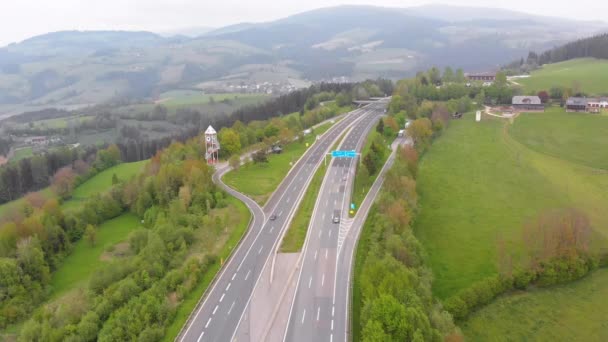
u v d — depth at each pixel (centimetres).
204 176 16950
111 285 10931
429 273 10769
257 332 9469
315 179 18475
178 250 12875
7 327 11381
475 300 10619
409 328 7944
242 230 14138
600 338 10025
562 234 12069
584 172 18838
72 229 15912
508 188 17438
